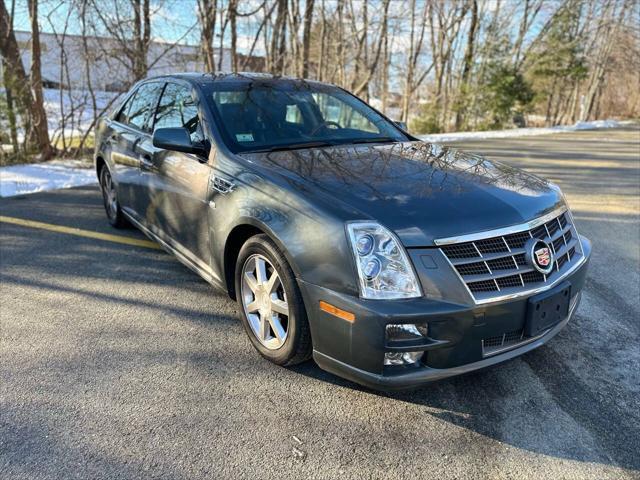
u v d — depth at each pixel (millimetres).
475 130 21812
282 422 2354
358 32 16547
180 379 2670
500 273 2262
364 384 2295
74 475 2016
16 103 9211
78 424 2309
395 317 2105
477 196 2504
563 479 2043
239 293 2947
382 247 2178
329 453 2164
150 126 4105
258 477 2027
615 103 39938
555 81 24812
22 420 2328
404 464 2111
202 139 3318
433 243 2189
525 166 9555
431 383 2250
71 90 9641
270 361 2805
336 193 2451
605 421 2393
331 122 3773
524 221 2393
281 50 15523
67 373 2703
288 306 2514
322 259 2289
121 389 2572
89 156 9789
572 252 2736
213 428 2303
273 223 2512
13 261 4266
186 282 3906
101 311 3414
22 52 9594
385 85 21875
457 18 21281
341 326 2238
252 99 3617
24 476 2006
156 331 3164
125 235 4988
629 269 4336
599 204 6688
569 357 2928
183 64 10656
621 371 2797
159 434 2254
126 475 2020
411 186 2562
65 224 5316
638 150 12664
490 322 2227
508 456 2166
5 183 7113
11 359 2828
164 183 3672
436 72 22797
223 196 2934
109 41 9523
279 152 3131
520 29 22594
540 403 2516
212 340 3070
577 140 15203
